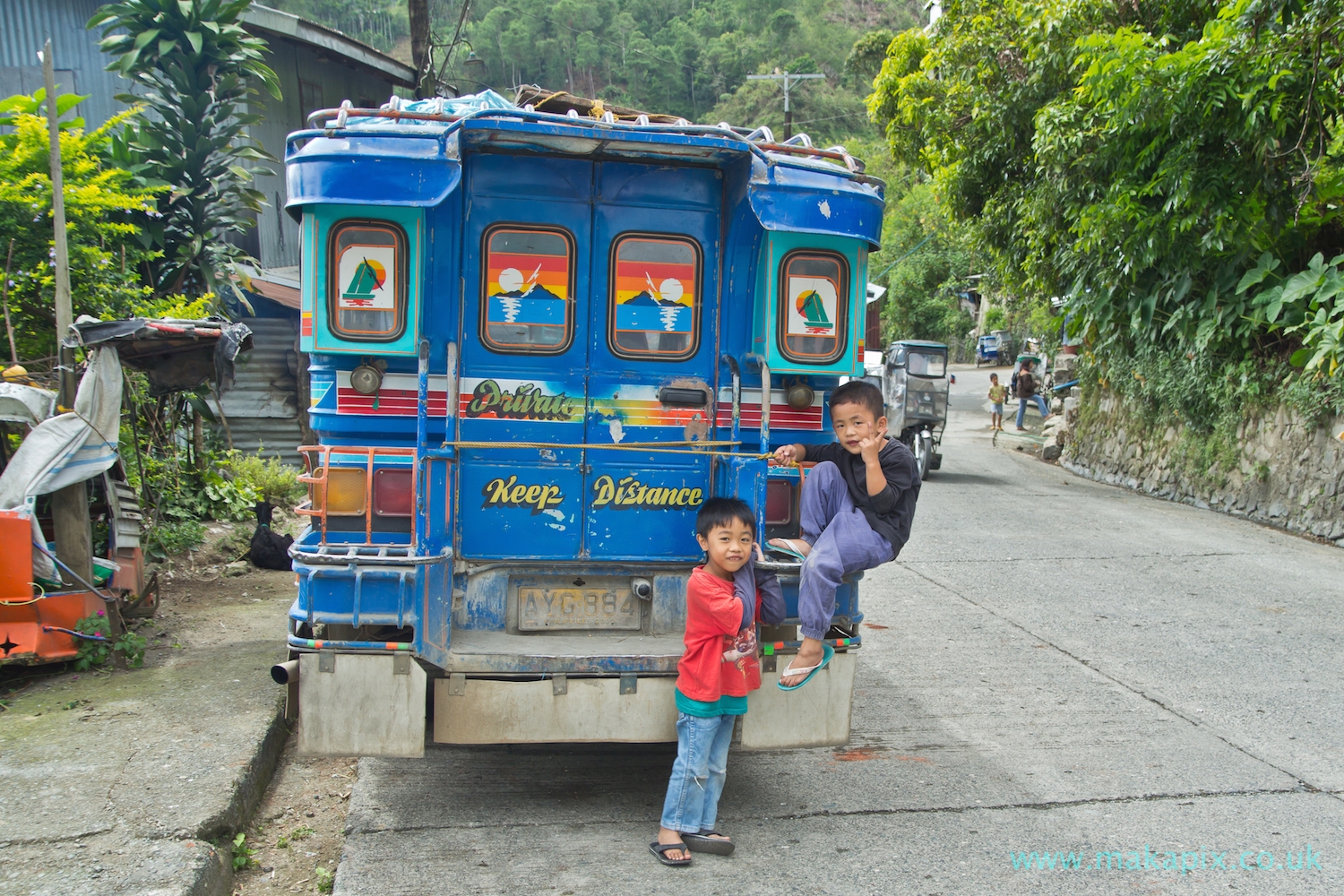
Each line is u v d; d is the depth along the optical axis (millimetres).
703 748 3555
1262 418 11719
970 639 6668
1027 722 5168
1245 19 9438
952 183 14734
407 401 3975
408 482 3771
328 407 3943
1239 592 8031
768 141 4262
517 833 3775
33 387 5176
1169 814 4098
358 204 3629
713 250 4250
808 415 4301
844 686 3930
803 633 3604
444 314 4039
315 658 3520
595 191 4148
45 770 3809
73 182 6527
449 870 3459
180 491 7949
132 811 3484
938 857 3682
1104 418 15734
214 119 8719
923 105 14852
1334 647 6559
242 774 3846
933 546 9766
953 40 13781
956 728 5090
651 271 4207
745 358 4230
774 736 3854
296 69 15703
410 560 3490
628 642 3980
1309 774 4535
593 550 4152
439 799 4090
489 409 4094
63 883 3004
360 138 3617
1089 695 5598
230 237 14117
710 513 3525
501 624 4078
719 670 3516
